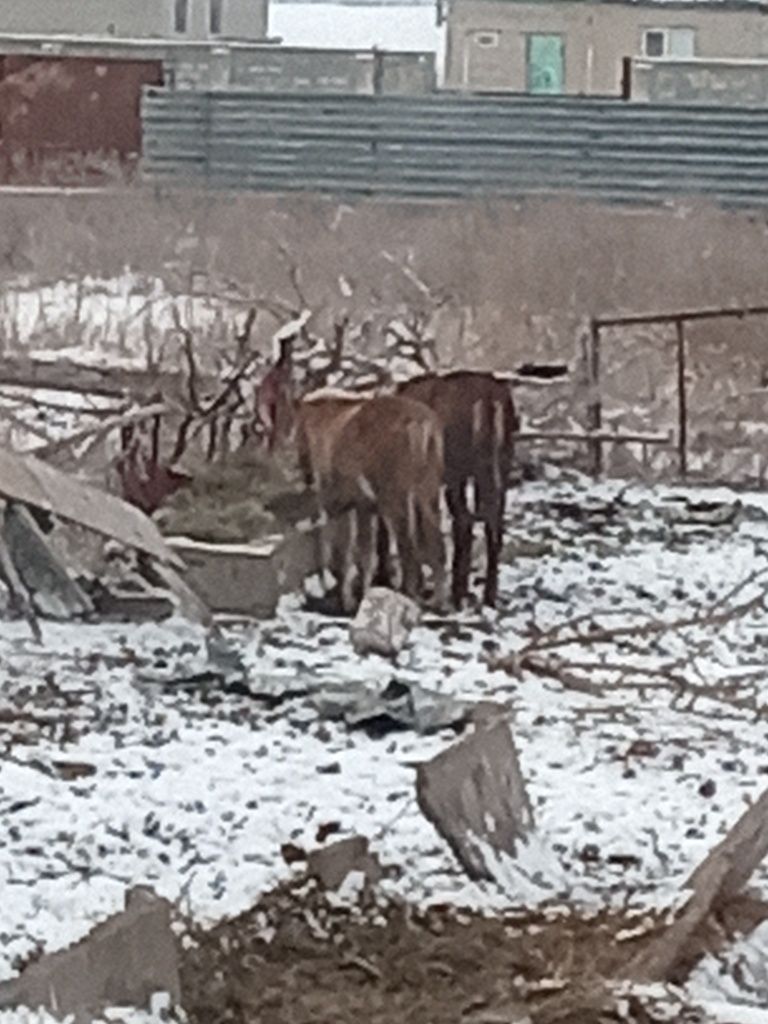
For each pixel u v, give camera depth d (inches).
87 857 337.4
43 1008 248.4
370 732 413.1
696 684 449.4
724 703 440.8
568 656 479.2
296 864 335.9
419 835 351.9
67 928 303.9
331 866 323.3
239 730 410.6
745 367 813.9
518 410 690.2
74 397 650.2
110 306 808.3
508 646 485.4
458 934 308.8
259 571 500.7
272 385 554.6
